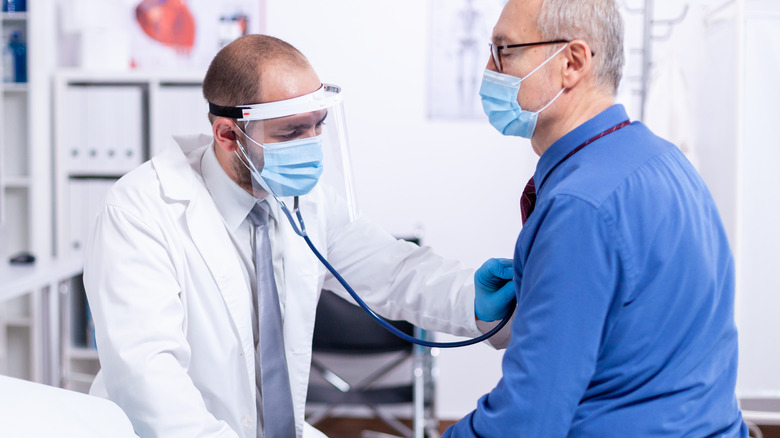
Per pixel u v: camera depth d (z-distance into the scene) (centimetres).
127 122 348
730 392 110
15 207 359
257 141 128
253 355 139
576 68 109
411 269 159
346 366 371
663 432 101
